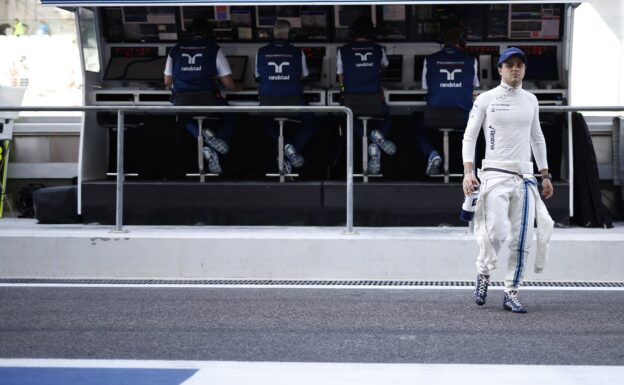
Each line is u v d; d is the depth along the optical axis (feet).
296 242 49.32
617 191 65.92
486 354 32.55
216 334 35.68
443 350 33.14
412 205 58.85
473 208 40.81
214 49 62.54
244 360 31.76
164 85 67.26
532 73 66.33
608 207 66.18
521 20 66.90
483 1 55.21
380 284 47.80
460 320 38.29
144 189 59.67
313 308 40.93
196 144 69.00
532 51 67.10
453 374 29.91
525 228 39.63
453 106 60.08
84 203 60.44
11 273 50.44
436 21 67.41
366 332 36.06
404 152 68.59
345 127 66.80
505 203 39.60
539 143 40.78
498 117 39.68
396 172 68.64
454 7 67.21
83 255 50.11
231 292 45.16
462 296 44.06
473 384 28.78
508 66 39.55
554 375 29.81
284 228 56.70
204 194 59.47
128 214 59.88
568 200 58.80
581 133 59.72
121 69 68.03
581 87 75.77
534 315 39.34
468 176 40.47
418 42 67.67
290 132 68.08
